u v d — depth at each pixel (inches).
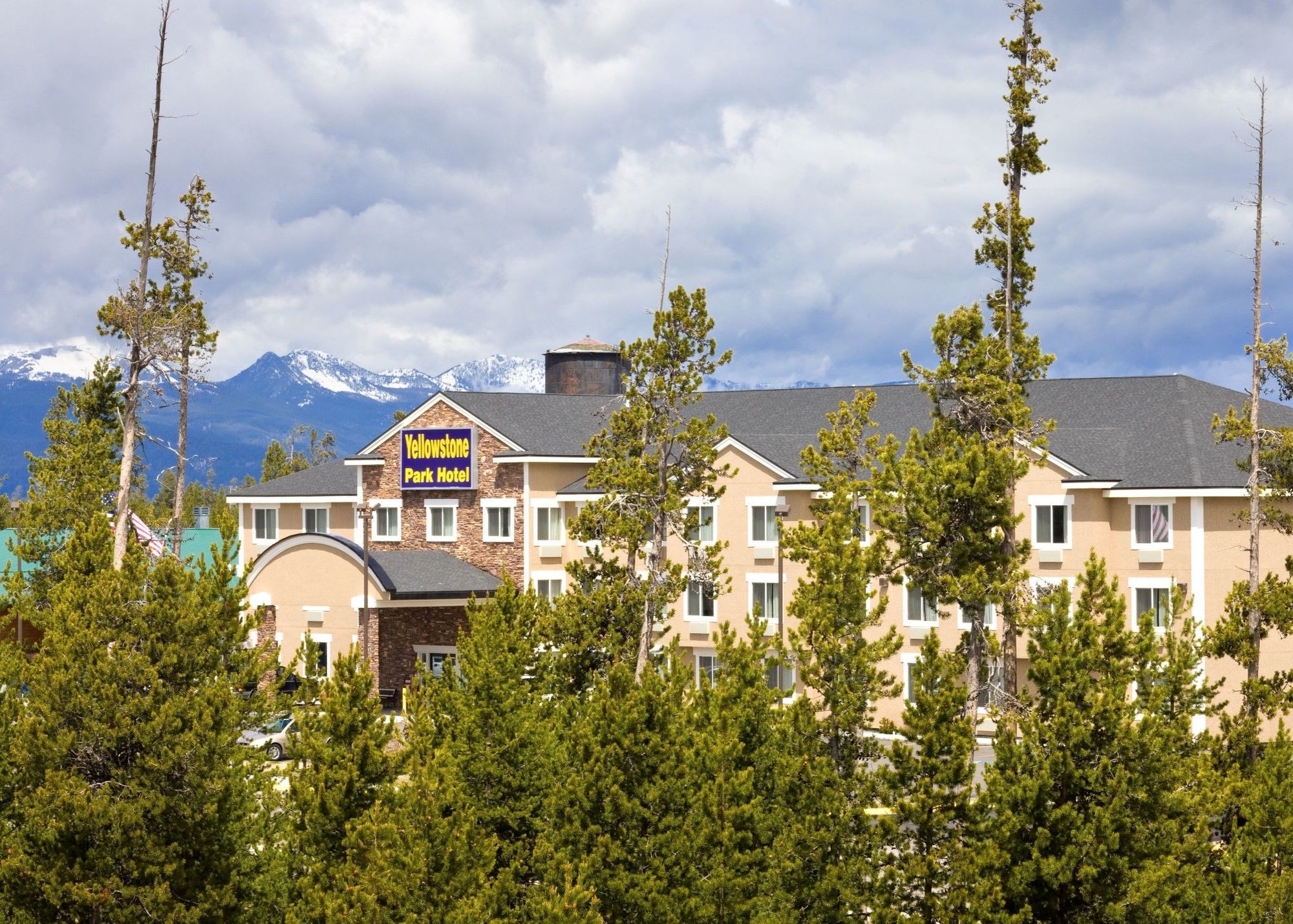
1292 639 3592.5
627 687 2052.2
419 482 4773.6
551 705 2488.9
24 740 1920.5
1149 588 3774.6
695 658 4274.1
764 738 2183.8
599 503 3240.7
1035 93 3186.5
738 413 4680.1
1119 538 3826.3
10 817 2052.2
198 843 1952.5
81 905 1888.5
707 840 1951.3
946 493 2694.4
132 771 1921.8
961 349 2891.2
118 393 3735.2
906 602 3959.2
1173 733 1950.1
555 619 3048.7
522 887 1979.6
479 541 4667.8
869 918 2037.4
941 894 1955.0
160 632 1985.7
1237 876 2046.0
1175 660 2113.7
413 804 1748.3
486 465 4662.9
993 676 2974.9
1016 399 2883.9
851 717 2095.2
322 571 4372.5
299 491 5068.9
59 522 3951.8
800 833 1991.9
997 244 3144.7
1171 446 3878.0
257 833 2073.1
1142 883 1888.5
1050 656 2037.4
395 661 4439.0
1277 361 2711.6
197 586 2081.7
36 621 2566.4
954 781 1978.3
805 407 4596.5
